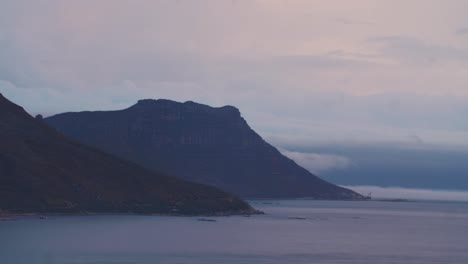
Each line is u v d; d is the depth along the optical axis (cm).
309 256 15950
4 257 14412
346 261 15262
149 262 14162
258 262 14662
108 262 14025
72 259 14325
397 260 15775
